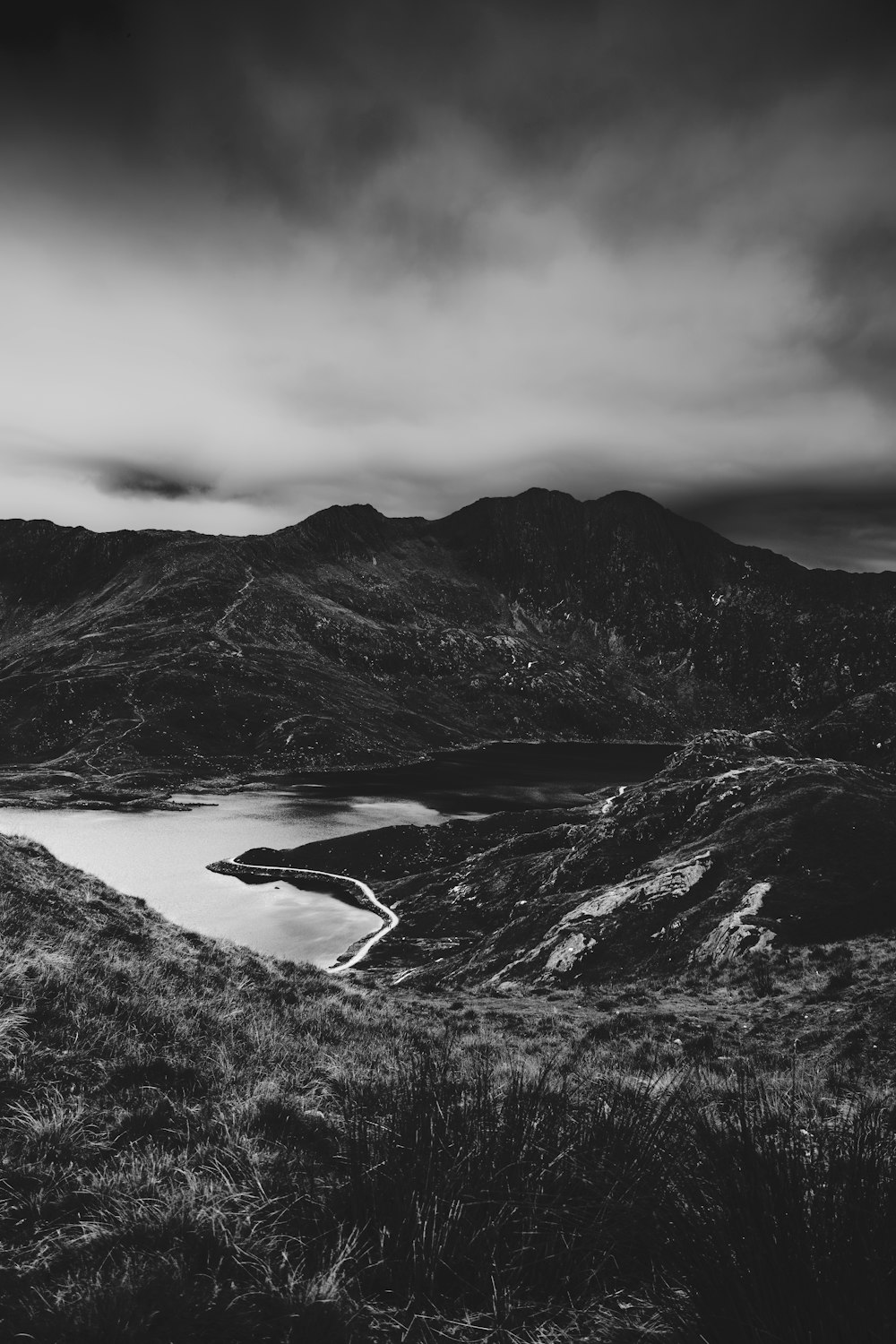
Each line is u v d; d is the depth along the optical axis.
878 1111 3.60
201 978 15.61
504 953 77.88
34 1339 3.25
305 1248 4.10
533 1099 4.70
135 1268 3.86
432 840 150.12
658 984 38.88
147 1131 6.88
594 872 96.38
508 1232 3.79
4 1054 8.07
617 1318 3.31
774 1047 21.25
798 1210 2.97
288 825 183.75
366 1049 12.69
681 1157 3.74
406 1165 4.33
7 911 14.52
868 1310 2.63
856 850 77.12
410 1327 3.37
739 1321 2.79
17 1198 5.18
